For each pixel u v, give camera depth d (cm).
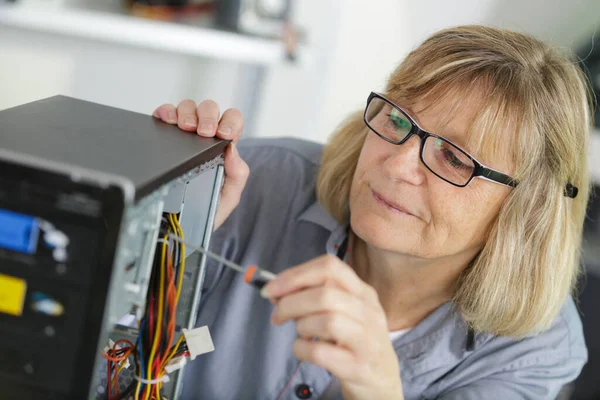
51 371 57
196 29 193
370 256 105
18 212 54
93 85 227
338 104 250
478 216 94
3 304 56
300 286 69
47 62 220
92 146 64
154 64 230
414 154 91
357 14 240
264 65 236
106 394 77
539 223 99
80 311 56
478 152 90
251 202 117
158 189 60
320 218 113
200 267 83
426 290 106
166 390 81
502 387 104
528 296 101
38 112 76
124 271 58
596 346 206
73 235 54
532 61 95
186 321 83
